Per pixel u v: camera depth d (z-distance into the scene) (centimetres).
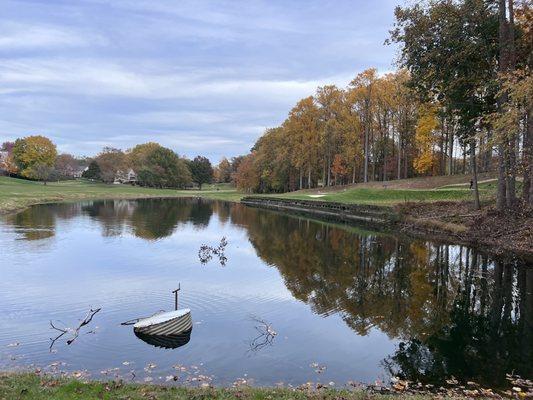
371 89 5988
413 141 6181
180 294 1488
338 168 6531
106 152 14538
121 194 8462
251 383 850
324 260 2136
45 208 4859
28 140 10531
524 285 1627
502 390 831
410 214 3391
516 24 2561
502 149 2045
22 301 1375
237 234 3086
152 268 1883
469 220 2803
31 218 3722
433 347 1062
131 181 13050
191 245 2542
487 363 971
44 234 2784
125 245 2461
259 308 1355
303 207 5316
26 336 1084
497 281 1688
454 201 3469
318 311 1332
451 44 2533
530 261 1991
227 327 1183
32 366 901
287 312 1318
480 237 2475
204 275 1777
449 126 4547
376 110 6144
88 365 916
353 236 2991
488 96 2625
